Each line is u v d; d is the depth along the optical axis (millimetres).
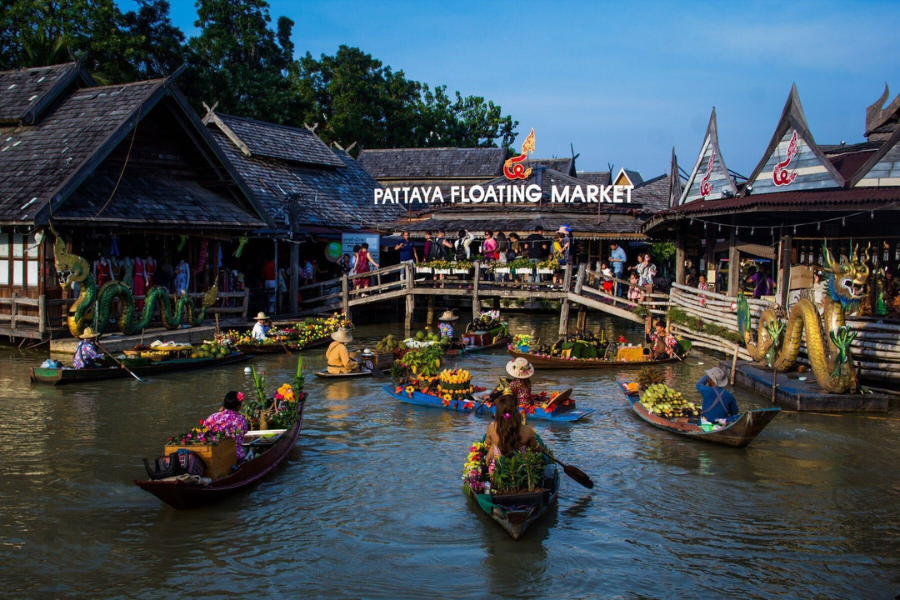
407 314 28609
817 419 14750
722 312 22375
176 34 43094
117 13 37531
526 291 26953
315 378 19094
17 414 14938
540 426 14539
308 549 9180
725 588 8344
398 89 60219
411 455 12680
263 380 13625
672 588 8336
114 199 22562
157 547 9180
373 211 38156
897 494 11023
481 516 10148
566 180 36781
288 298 31125
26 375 18516
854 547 9344
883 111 26297
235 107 45562
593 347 21062
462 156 52625
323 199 36062
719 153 26172
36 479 11344
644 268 30312
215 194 26953
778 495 10977
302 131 40031
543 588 8312
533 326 30734
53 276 21781
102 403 15953
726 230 26859
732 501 10758
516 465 9938
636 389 16266
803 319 16234
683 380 18984
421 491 11023
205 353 20641
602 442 13469
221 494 10375
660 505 10617
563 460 12477
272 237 28906
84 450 12703
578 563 8875
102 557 8922
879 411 15281
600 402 16516
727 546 9352
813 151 21656
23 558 8875
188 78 42594
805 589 8336
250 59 54656
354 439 13602
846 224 22703
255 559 8914
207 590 8219
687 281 29906
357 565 8797
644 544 9391
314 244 35062
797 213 22188
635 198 49594
